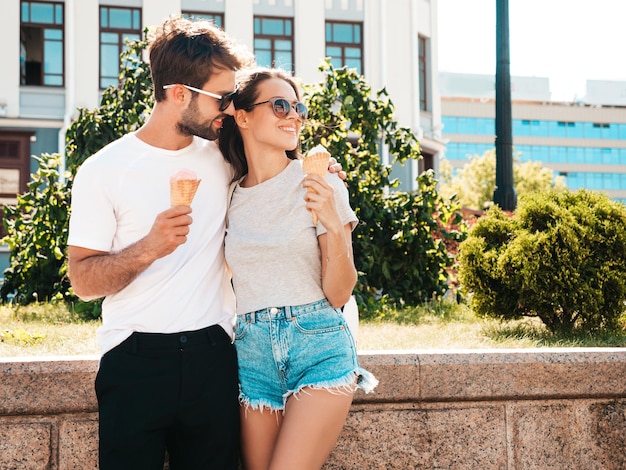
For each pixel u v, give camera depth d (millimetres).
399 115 18922
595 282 6133
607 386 3436
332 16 18562
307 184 2469
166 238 2328
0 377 3031
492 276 6410
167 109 2592
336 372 2504
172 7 17656
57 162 8797
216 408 2537
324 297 2600
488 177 49000
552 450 3436
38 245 8625
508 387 3369
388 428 3312
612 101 128000
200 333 2525
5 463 3059
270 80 2703
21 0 17125
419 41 20141
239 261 2621
